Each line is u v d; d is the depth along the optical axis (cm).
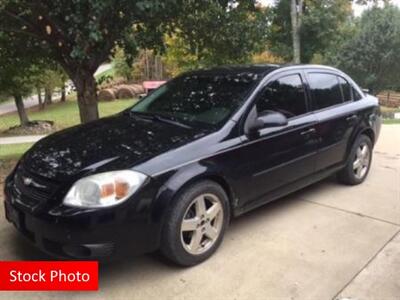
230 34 671
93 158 314
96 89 636
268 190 401
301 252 361
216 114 379
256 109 386
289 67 445
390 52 2055
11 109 3025
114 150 324
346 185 535
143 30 583
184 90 434
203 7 610
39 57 682
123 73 2303
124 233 295
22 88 1603
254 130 375
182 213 320
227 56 702
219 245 359
